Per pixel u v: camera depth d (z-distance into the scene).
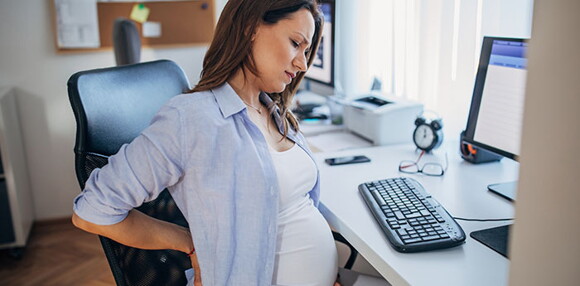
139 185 1.10
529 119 0.75
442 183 1.67
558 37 0.70
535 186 0.76
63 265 2.88
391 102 2.20
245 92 1.29
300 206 1.31
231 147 1.16
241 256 1.18
